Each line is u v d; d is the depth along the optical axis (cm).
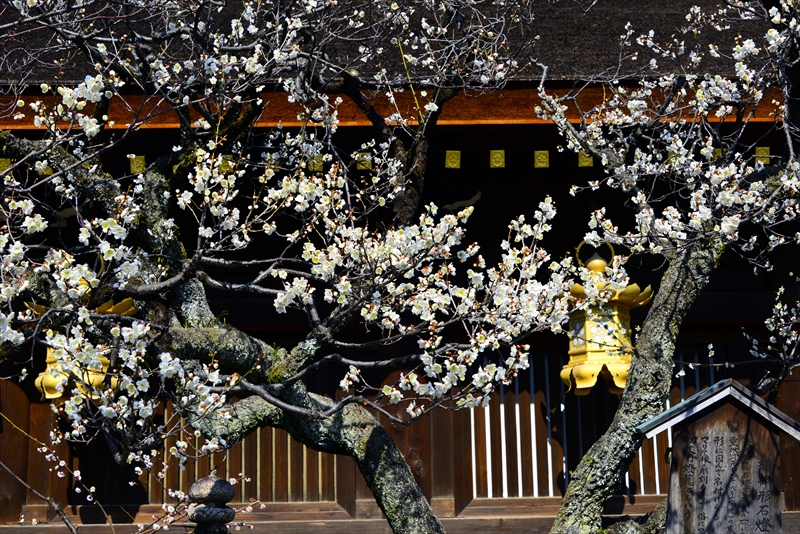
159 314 521
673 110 593
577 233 724
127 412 396
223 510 477
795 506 683
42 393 694
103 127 540
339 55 729
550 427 702
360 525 682
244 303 709
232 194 437
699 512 475
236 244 443
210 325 546
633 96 623
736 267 725
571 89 623
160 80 476
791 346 691
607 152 595
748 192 509
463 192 718
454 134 659
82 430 446
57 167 519
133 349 438
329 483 695
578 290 641
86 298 452
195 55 599
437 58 643
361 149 595
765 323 663
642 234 525
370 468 538
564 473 697
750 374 709
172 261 536
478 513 687
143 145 650
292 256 722
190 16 721
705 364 666
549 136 659
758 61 698
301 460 698
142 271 470
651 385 531
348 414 552
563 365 709
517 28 757
